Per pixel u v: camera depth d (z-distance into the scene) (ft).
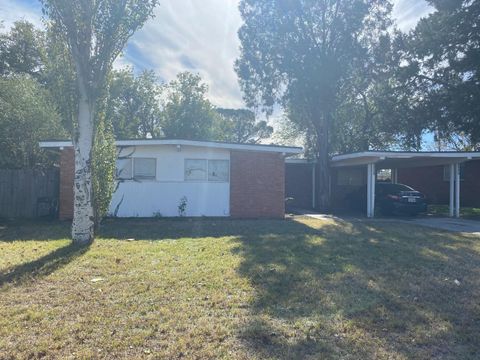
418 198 56.95
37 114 59.88
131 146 48.75
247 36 77.82
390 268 22.21
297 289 17.89
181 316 14.34
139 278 19.27
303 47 73.15
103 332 12.85
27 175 50.80
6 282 18.43
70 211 46.93
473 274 21.17
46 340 12.19
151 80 127.03
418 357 11.59
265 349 11.89
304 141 100.78
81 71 28.35
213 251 26.30
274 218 51.67
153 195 49.39
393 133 88.79
